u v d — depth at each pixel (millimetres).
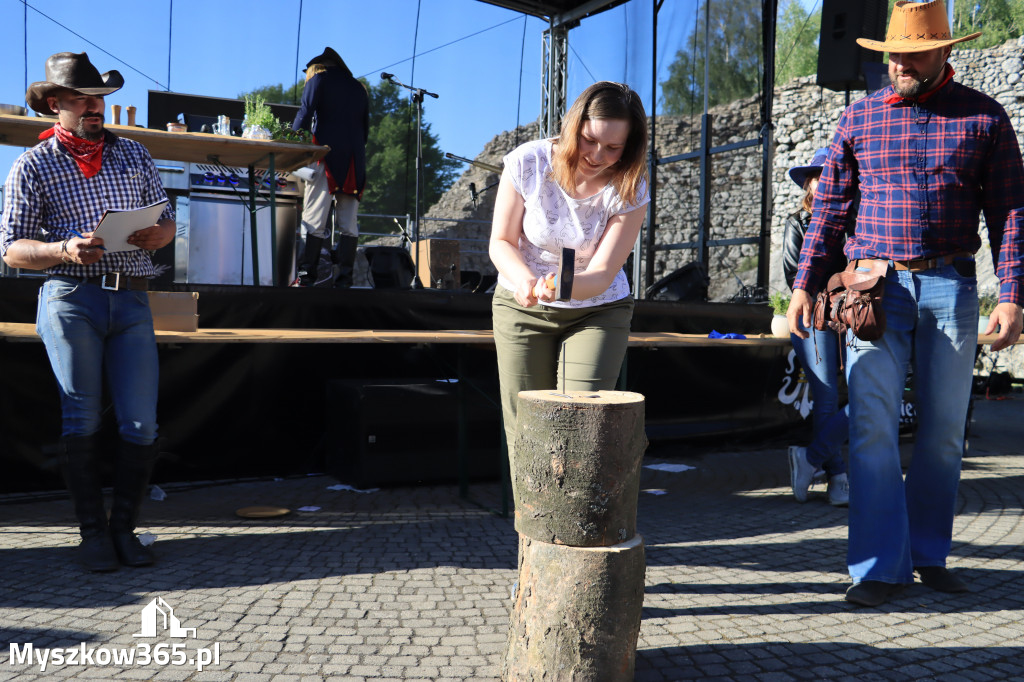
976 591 2889
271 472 4949
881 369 2814
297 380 4965
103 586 2736
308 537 3467
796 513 4180
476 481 4867
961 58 17016
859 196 3057
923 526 2982
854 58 8625
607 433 1857
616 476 1883
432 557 3195
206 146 5258
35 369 4270
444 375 5289
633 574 1907
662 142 9727
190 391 4645
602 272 2258
